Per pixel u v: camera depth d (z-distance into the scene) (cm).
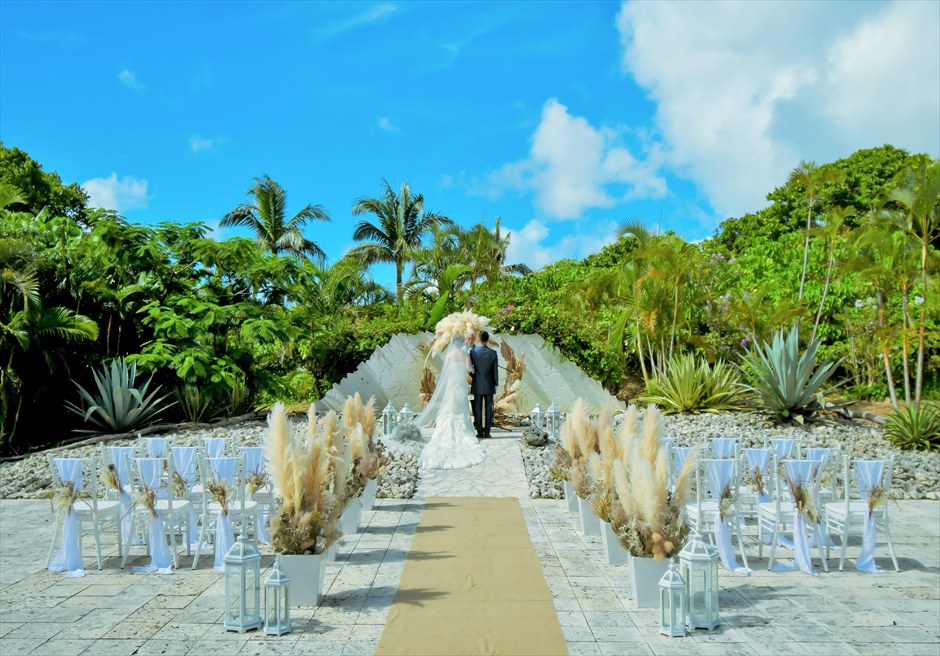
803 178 1734
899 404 1530
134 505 675
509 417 1554
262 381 1717
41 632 506
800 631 509
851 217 2873
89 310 1577
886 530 677
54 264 1511
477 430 1347
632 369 2034
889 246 1508
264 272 1706
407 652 464
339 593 579
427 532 778
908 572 663
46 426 1488
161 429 1430
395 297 3141
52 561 692
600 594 579
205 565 683
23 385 1409
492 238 3002
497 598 567
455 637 489
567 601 562
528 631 500
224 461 688
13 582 630
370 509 884
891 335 1573
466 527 800
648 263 1706
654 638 490
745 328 1786
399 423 1316
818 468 687
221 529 667
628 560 595
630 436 629
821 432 1330
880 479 673
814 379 1394
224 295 1709
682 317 1812
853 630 512
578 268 2622
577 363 1709
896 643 488
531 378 1694
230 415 1584
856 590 608
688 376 1515
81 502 698
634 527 554
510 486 1016
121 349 1619
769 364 1423
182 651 470
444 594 577
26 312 1347
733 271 2064
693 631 506
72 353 1493
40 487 1081
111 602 572
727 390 1538
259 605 523
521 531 782
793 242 2272
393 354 1742
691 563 508
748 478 764
